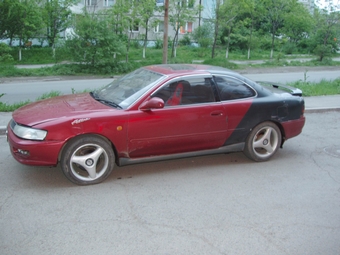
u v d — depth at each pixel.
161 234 3.80
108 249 3.51
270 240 3.75
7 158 5.90
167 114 5.22
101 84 16.98
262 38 39.47
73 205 4.40
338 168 5.93
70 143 4.81
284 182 5.30
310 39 39.38
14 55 27.92
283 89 6.70
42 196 4.62
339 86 14.02
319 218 4.25
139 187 4.98
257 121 5.85
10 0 25.47
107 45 22.17
